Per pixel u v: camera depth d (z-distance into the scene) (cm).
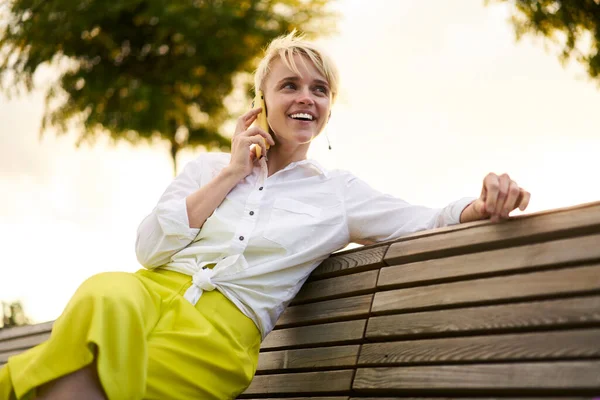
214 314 252
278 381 279
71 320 215
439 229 235
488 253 216
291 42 285
